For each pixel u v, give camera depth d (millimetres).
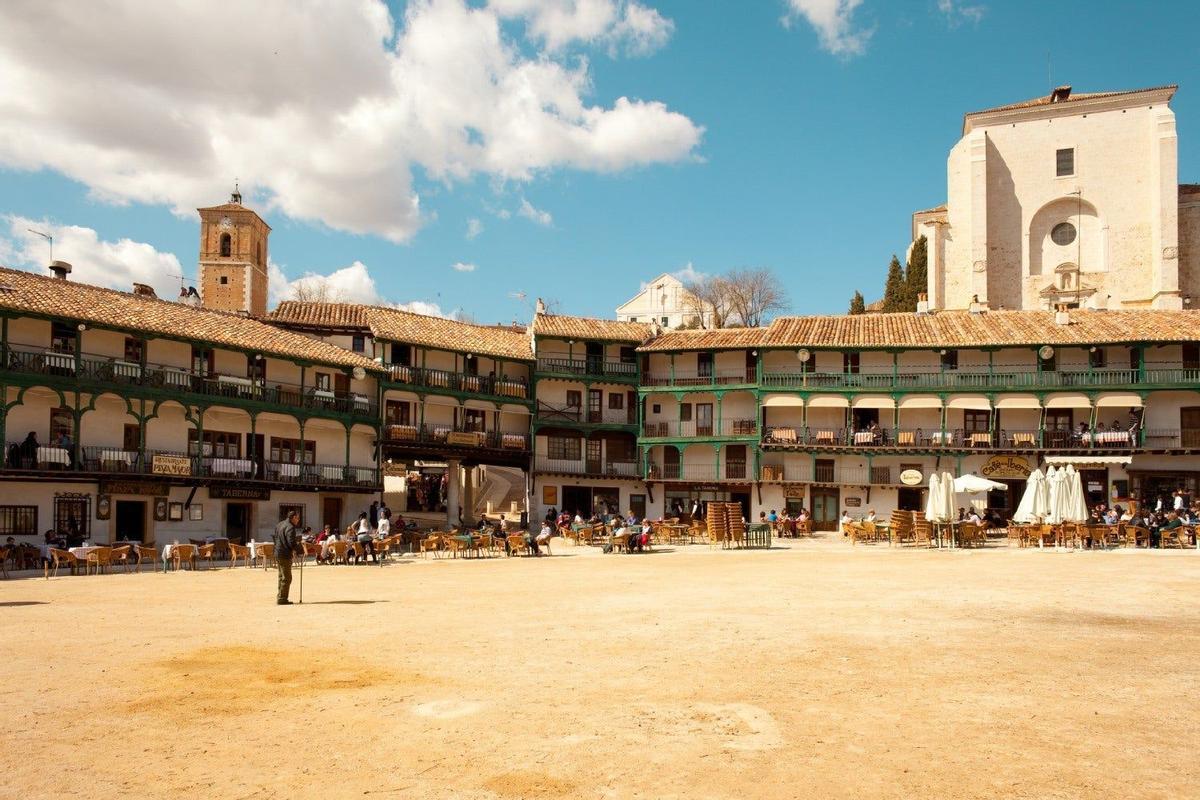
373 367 50344
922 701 9781
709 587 22641
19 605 20078
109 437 40469
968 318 58656
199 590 23828
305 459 48625
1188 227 66875
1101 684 10562
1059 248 68562
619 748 8180
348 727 9008
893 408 56688
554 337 59969
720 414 59375
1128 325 54219
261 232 81375
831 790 7062
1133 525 38250
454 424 56438
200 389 42469
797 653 12594
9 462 35281
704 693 10227
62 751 8367
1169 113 65188
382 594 21891
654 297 113625
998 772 7445
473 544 38031
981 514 50531
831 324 60469
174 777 7617
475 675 11367
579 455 61188
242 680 11250
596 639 14078
